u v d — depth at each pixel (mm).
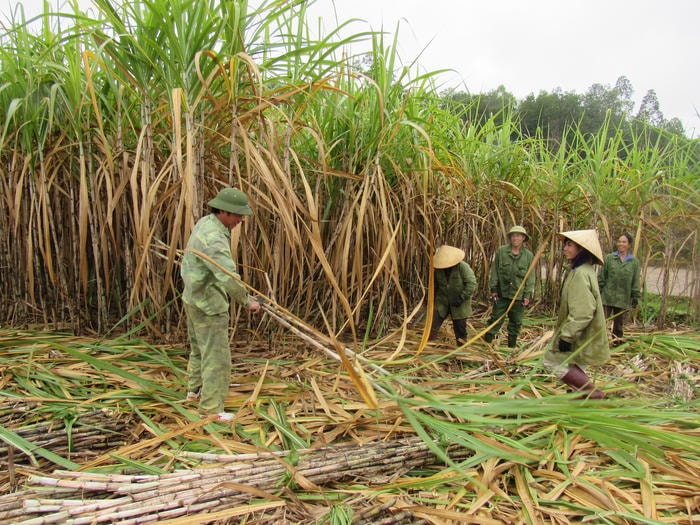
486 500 2088
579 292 2982
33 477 1967
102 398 2854
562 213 6422
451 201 5312
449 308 4617
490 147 5902
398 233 4547
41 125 3645
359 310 4418
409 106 4129
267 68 3479
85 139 3701
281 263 3873
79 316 3928
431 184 5051
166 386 3137
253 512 1931
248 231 3738
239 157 3893
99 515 1786
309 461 2230
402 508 1986
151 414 2773
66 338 3793
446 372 3889
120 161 3764
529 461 2332
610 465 2416
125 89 3648
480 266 6434
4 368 3043
